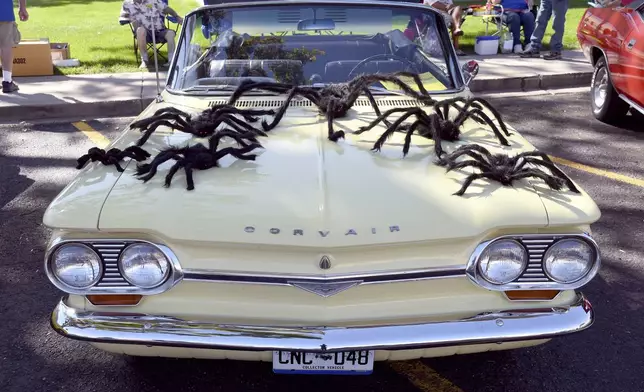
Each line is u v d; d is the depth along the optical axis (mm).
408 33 3793
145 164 2494
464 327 2229
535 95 8320
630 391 2846
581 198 2350
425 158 2654
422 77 3639
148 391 2834
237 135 2674
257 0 3820
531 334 2244
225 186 2381
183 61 3652
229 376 2928
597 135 6602
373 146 2750
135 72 8992
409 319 2254
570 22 12875
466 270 2242
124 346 2338
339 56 3756
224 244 2174
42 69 8797
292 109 3254
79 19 14344
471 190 2381
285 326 2209
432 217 2234
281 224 2189
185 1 14203
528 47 10047
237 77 3564
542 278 2287
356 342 2172
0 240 4305
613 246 4207
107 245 2215
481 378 2924
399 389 2852
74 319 2250
